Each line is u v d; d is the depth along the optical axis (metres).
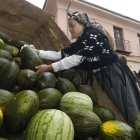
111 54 2.55
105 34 2.64
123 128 1.70
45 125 1.54
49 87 2.26
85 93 2.38
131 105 2.37
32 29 3.52
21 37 3.59
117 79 2.47
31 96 1.75
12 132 1.72
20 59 2.52
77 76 2.57
